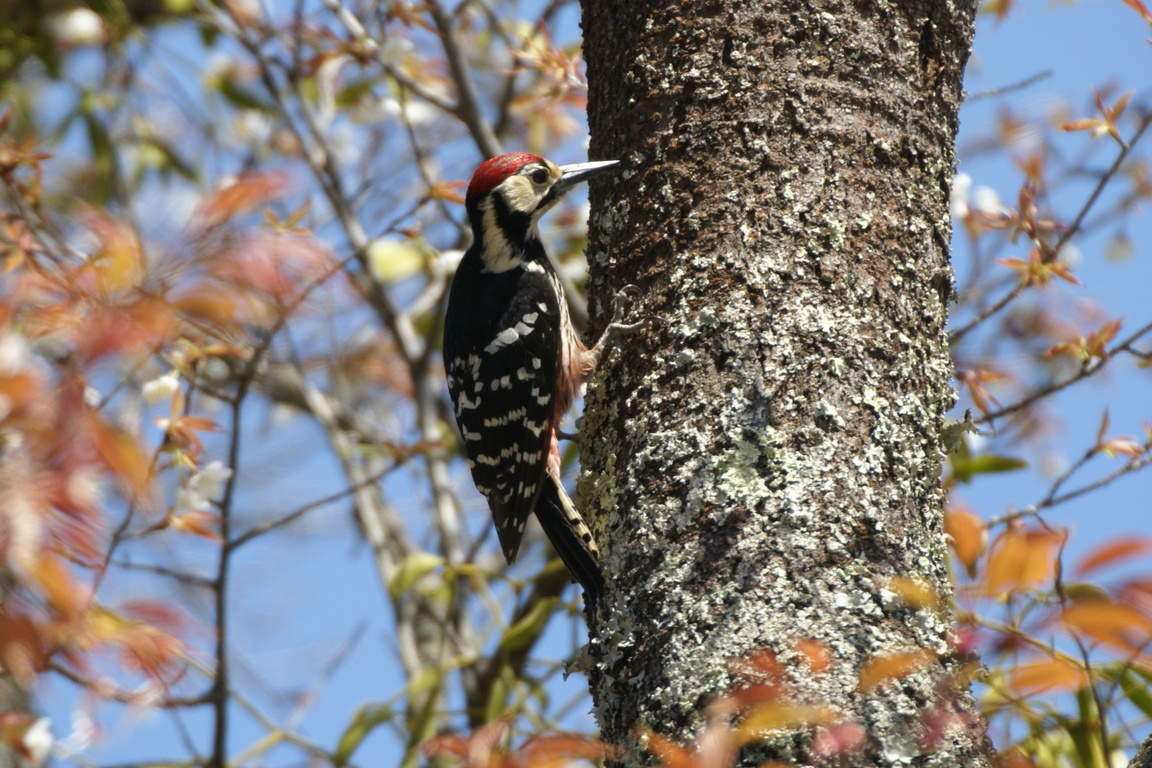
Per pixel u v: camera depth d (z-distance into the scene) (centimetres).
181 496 789
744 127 690
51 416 462
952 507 538
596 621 663
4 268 787
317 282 658
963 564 516
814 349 637
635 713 596
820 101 689
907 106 703
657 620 604
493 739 554
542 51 1091
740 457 616
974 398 980
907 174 693
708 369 647
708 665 571
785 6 707
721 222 678
